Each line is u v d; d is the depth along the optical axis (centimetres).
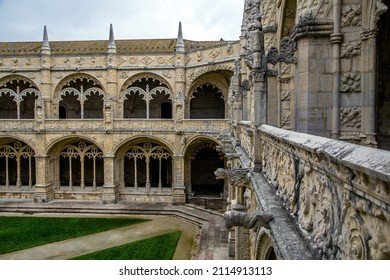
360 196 289
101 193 3738
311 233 441
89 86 4356
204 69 3653
